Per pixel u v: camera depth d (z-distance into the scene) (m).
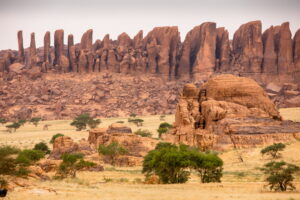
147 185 161.25
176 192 131.12
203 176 181.62
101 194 120.31
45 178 166.50
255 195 125.88
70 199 110.00
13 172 135.12
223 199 114.50
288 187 154.75
